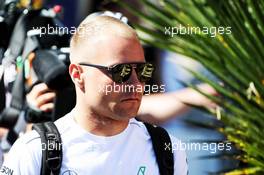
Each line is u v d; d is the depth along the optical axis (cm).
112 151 650
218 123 775
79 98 652
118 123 649
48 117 829
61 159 637
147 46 998
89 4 1132
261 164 708
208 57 728
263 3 712
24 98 845
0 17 890
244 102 720
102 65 631
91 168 642
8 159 646
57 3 1127
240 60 714
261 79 712
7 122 848
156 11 769
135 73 634
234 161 802
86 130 647
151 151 665
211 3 718
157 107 991
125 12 977
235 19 712
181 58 944
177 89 982
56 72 803
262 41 705
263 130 717
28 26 858
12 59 860
